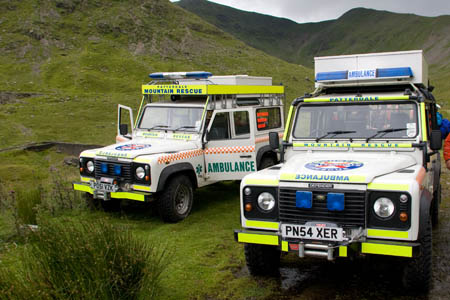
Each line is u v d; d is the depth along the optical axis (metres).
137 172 7.27
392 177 4.38
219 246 6.30
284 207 4.55
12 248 6.07
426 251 4.41
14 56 83.25
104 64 80.75
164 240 6.57
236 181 10.96
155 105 9.10
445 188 9.65
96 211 8.21
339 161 4.93
